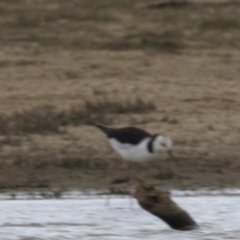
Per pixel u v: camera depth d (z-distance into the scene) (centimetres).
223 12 2797
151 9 2866
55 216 1184
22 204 1250
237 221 1154
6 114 1764
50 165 1443
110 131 1271
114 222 1158
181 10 2839
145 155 1242
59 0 3073
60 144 1565
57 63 2183
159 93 1934
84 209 1224
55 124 1647
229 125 1700
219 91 1950
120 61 2212
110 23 2639
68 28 2572
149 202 1038
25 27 2573
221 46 2414
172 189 1343
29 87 1980
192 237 1083
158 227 1127
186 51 2336
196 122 1716
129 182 1317
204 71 2142
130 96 1906
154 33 2498
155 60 2233
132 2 3008
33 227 1127
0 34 2491
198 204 1248
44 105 1833
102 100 1856
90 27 2584
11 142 1560
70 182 1369
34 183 1361
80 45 2375
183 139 1606
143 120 1711
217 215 1180
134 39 2433
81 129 1653
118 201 1271
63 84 2008
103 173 1409
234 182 1382
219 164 1471
